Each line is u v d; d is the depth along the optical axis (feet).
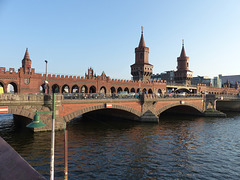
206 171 66.95
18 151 78.69
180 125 153.07
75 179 57.88
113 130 127.34
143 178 60.39
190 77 337.11
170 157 79.56
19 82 148.66
